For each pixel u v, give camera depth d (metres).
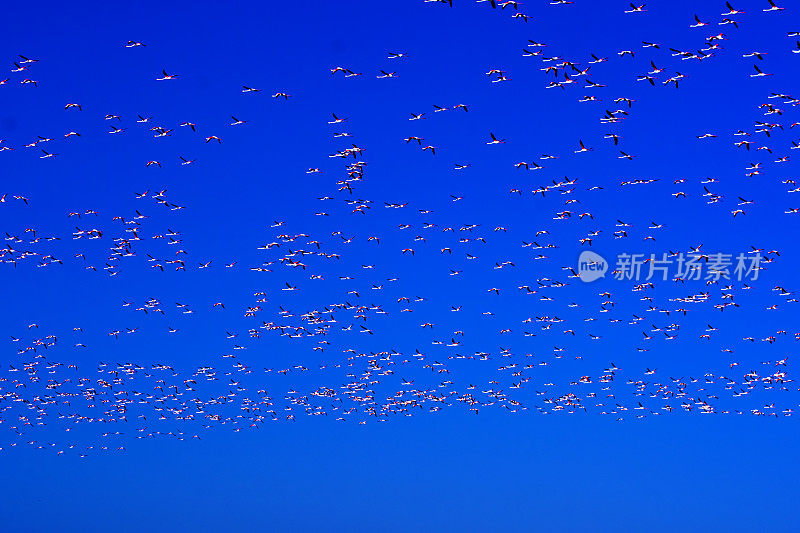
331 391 86.44
